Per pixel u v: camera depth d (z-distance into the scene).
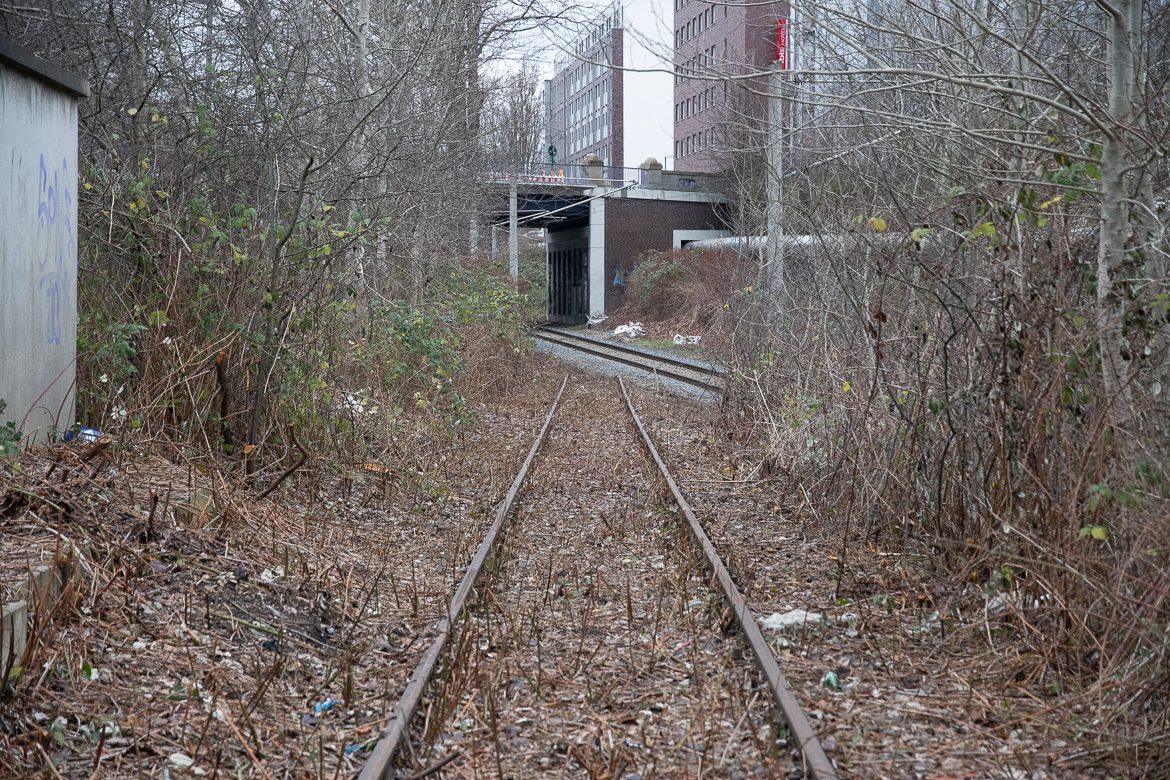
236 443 9.84
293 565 7.62
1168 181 7.56
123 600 6.10
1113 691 5.31
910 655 6.25
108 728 4.90
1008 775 4.61
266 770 4.70
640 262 54.78
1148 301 6.49
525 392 23.92
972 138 8.23
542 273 61.00
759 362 14.96
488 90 21.59
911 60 9.02
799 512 10.45
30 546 5.98
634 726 5.20
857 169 10.52
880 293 9.39
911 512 8.80
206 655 5.87
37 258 7.86
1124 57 6.75
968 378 8.23
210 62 12.52
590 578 8.27
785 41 10.72
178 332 9.61
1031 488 6.96
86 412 9.02
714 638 6.58
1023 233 7.59
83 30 12.07
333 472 11.02
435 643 5.96
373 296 15.43
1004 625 6.50
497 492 11.89
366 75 15.59
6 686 4.84
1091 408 6.59
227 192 11.78
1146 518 5.55
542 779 4.62
